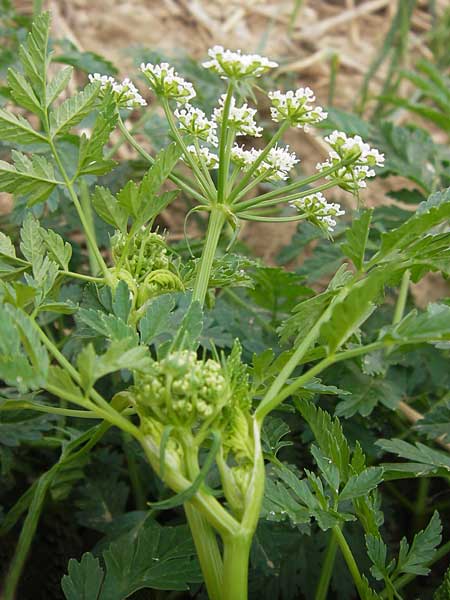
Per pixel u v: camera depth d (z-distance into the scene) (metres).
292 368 0.12
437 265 0.13
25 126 0.13
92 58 0.27
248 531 0.11
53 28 0.38
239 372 0.11
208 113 0.28
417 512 0.22
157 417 0.11
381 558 0.14
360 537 0.19
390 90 0.41
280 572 0.18
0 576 0.18
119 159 0.33
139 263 0.13
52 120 0.13
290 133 0.36
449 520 0.21
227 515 0.11
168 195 0.13
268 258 0.33
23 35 0.28
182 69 0.31
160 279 0.13
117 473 0.19
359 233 0.12
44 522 0.19
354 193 0.14
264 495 0.13
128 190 0.12
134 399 0.11
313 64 0.44
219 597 0.12
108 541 0.17
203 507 0.11
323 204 0.14
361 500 0.14
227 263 0.15
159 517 0.20
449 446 0.21
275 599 0.18
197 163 0.14
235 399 0.11
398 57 0.41
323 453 0.15
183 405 0.10
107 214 0.13
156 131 0.26
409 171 0.26
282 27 0.46
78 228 0.23
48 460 0.20
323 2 0.49
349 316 0.11
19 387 0.10
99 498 0.19
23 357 0.10
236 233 0.13
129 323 0.13
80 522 0.18
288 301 0.22
